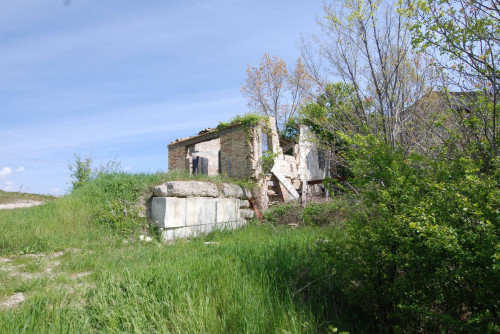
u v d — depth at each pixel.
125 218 8.54
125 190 9.54
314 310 4.02
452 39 4.54
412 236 3.47
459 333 2.89
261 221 11.34
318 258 4.96
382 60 7.77
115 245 7.14
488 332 2.54
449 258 3.10
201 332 3.29
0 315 3.43
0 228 7.57
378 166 4.02
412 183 3.80
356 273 3.91
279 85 25.75
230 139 13.74
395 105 7.54
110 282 4.34
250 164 12.90
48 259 5.98
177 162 16.25
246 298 3.82
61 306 3.77
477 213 2.87
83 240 7.32
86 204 9.23
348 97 8.70
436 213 3.25
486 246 2.83
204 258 5.44
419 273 3.33
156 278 4.32
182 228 8.95
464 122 4.63
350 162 4.34
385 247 3.57
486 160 4.25
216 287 4.13
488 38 4.39
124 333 3.29
